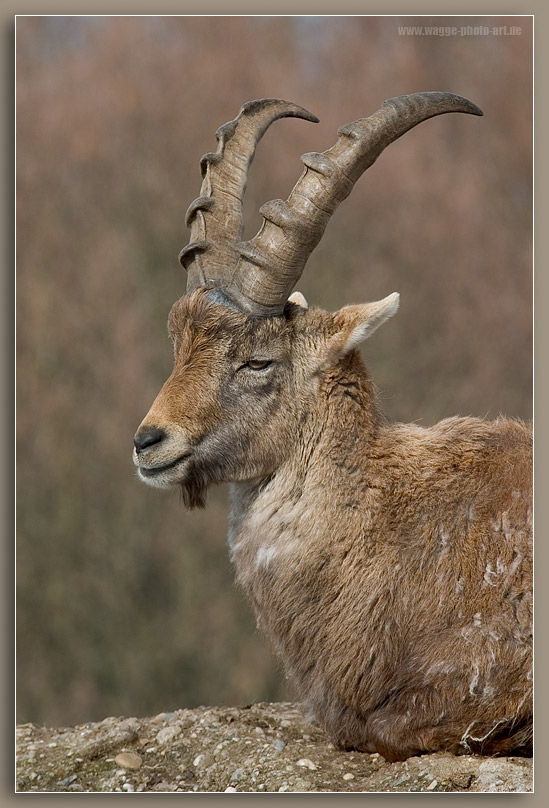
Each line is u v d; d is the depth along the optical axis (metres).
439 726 12.09
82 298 44.34
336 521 12.53
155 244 44.94
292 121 49.19
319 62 53.69
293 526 12.66
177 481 12.57
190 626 39.41
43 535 40.62
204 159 13.54
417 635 12.23
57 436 41.97
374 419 12.94
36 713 38.28
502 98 52.62
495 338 47.47
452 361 45.72
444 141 52.81
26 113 48.22
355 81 52.22
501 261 49.62
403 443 12.94
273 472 12.91
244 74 51.09
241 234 13.42
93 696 38.91
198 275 13.02
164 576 40.59
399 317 45.66
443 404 43.78
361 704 12.46
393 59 53.28
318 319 12.80
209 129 48.91
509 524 12.45
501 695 11.98
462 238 49.34
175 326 13.06
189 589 39.75
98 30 52.72
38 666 39.03
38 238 45.34
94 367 43.25
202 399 12.50
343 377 12.77
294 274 12.66
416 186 50.00
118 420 42.31
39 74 50.72
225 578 40.12
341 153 12.72
